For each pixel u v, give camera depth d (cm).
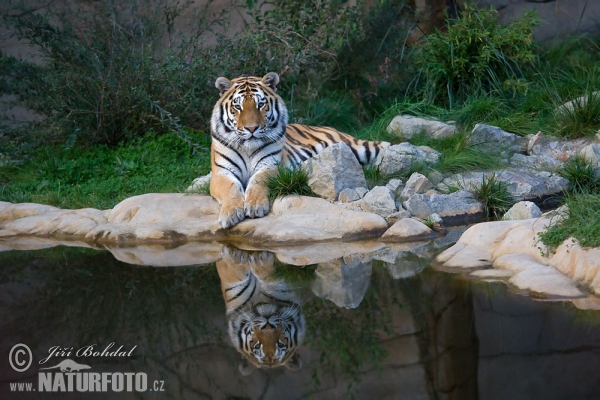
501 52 1356
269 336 600
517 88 1305
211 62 1355
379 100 1454
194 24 1577
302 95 1444
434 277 713
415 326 597
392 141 1237
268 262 820
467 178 1043
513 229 763
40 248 939
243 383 516
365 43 1479
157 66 1342
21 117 1598
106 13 1380
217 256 863
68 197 1138
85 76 1297
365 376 513
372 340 577
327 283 727
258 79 1077
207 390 507
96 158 1290
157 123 1342
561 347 531
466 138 1138
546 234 710
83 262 856
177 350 583
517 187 986
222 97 1062
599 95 1207
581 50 1469
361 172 1013
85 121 1340
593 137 1134
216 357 567
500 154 1102
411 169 1061
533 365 508
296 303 672
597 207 725
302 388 501
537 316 588
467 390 482
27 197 1148
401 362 534
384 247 848
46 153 1327
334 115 1414
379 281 717
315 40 1419
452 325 590
